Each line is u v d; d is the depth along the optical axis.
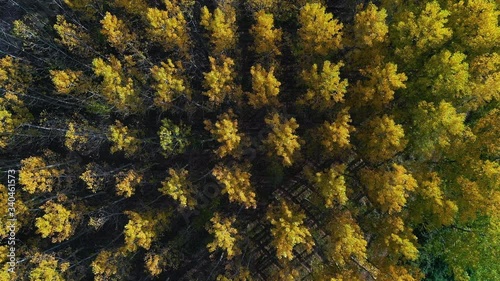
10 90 25.97
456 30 22.25
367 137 22.83
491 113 22.48
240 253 24.17
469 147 22.62
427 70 21.33
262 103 23.20
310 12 20.83
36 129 26.47
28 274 25.06
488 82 21.12
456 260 24.30
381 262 23.52
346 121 21.50
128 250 25.25
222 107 25.61
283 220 21.73
